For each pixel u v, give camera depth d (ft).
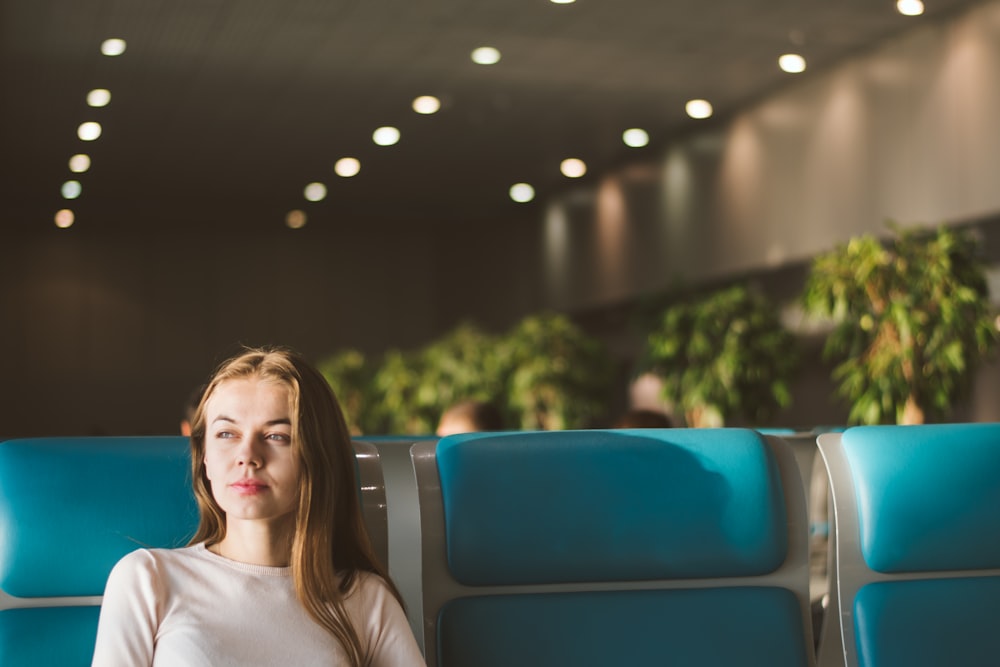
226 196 42.45
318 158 36.35
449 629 4.59
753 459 4.89
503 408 26.48
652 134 32.89
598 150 34.96
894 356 16.89
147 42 25.09
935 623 4.94
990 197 21.74
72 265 47.37
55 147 34.37
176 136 33.35
